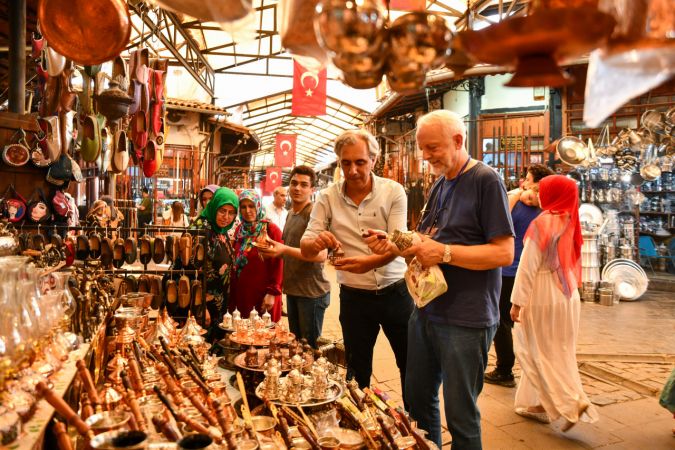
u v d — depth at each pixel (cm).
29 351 139
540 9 98
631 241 968
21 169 402
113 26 199
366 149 286
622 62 104
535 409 369
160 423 133
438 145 229
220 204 355
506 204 226
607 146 900
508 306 426
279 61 1191
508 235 222
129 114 390
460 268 231
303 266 389
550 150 904
